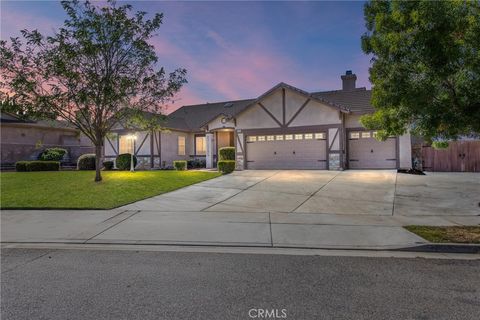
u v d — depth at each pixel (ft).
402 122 26.89
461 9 20.62
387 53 23.94
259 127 66.54
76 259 17.58
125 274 15.14
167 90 46.37
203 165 86.53
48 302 12.04
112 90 41.78
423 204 31.78
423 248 18.81
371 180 46.06
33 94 40.16
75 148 95.91
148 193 38.60
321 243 20.06
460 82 20.52
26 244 20.77
